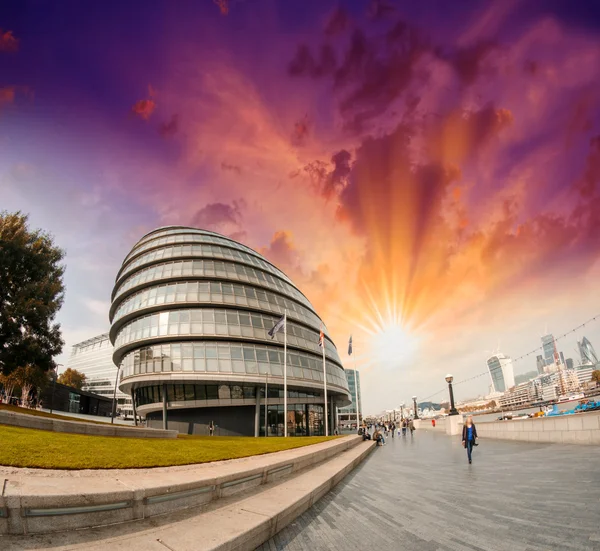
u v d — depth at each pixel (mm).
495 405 159375
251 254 60969
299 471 13094
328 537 6492
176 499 6805
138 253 56188
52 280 35219
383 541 6215
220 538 5230
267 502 7777
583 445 19609
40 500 4969
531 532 6262
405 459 20172
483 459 17422
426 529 6789
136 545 4875
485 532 6430
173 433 22656
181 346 44812
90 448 10578
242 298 50531
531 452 18578
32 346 31594
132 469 8672
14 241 31984
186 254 53281
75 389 73000
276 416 47969
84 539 4977
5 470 7137
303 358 51750
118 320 50656
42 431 14305
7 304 31984
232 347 45938
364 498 9922
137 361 45562
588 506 7707
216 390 45406
